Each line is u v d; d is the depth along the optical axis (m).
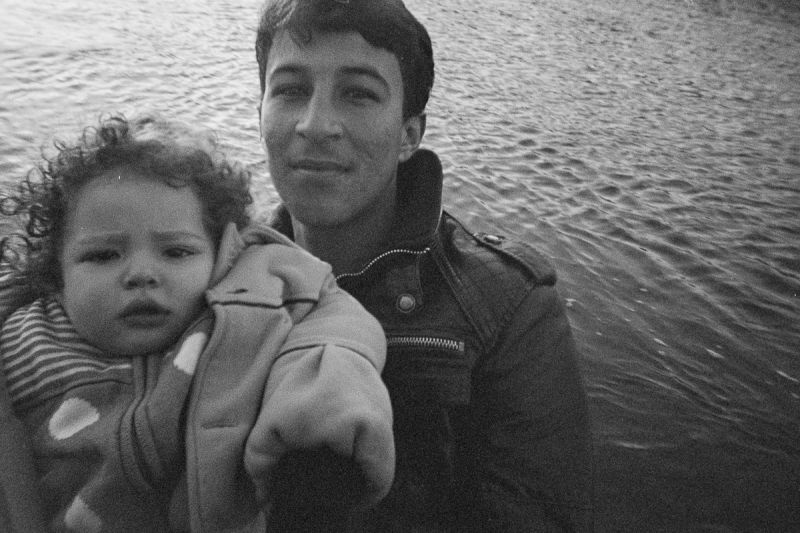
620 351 4.32
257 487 0.98
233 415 1.02
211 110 7.73
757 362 4.33
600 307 4.76
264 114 1.36
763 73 13.67
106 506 1.00
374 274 1.40
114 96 7.75
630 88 11.62
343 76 1.29
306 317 1.14
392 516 1.34
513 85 10.95
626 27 17.22
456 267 1.41
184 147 1.15
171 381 1.03
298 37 1.28
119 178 1.08
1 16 10.49
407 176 1.52
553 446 1.35
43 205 1.12
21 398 1.09
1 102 6.92
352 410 0.93
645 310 4.78
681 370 4.20
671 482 3.42
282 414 0.94
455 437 1.41
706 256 5.61
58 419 1.04
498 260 1.44
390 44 1.30
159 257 1.09
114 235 1.06
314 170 1.31
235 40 11.35
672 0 21.02
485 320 1.36
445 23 15.36
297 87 1.31
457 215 6.02
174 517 1.03
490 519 1.34
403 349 1.34
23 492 0.95
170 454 1.02
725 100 11.42
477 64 12.05
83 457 1.02
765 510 3.29
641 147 8.48
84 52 9.28
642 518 3.22
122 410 1.04
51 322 1.14
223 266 1.17
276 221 1.63
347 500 0.95
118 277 1.06
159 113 1.28
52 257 1.14
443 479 1.36
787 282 5.28
